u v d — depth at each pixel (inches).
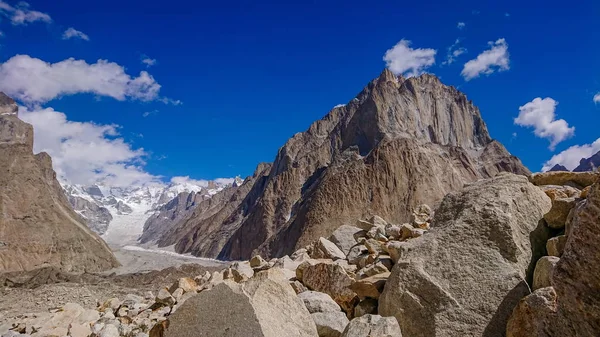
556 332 164.6
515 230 244.5
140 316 421.4
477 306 216.2
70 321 441.1
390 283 245.6
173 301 439.8
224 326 208.4
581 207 155.3
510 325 195.3
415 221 470.3
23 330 436.8
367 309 278.2
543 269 210.5
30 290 1310.3
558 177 349.4
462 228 253.9
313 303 275.0
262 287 231.1
